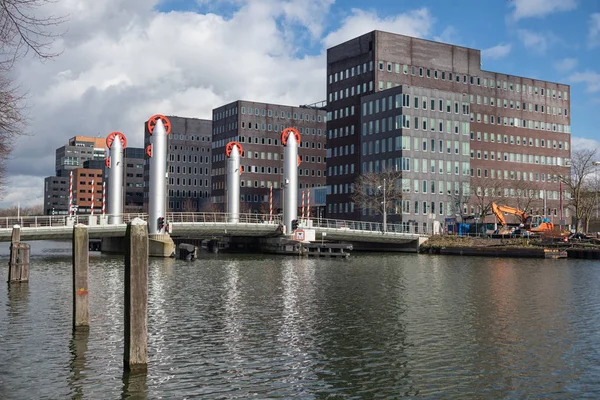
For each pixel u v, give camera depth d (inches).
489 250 3405.5
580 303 1400.1
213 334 1029.2
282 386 749.3
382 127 4938.5
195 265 2496.3
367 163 5073.8
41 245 5226.4
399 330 1073.5
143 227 751.7
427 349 935.0
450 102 4972.9
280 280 1877.5
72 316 1163.9
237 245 3818.9
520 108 5935.0
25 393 711.1
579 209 4429.1
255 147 6993.1
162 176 2992.1
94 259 2839.6
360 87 5398.6
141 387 733.3
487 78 5753.0
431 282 1850.4
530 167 5954.7
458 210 4933.6
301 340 989.2
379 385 757.9
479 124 5669.3
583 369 828.6
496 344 969.5
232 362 850.8
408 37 5383.9
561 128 6215.6
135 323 768.9
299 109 7190.0
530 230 3774.6
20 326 1068.5
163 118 3002.0
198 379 770.8
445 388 748.0
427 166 4835.1
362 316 1210.6
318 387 748.0
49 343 940.0
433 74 5477.4
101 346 922.1
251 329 1072.8
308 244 3161.9
